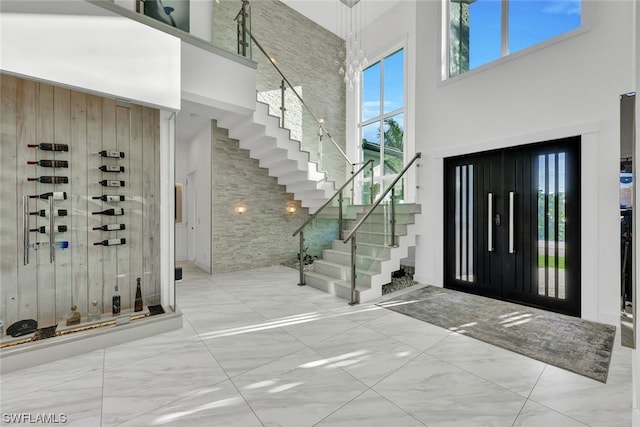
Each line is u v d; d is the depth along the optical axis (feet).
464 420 6.15
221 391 7.18
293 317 12.32
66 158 10.62
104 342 9.53
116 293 11.57
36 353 8.43
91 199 11.10
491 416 6.26
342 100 29.60
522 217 13.89
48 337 9.04
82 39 9.30
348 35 28.63
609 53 11.32
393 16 24.72
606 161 11.35
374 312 12.91
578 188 12.18
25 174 9.90
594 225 11.60
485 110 14.96
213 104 15.96
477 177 15.55
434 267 17.19
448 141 16.53
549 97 12.83
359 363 8.52
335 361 8.64
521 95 13.69
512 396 6.94
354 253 14.42
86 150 11.02
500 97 14.40
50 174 10.34
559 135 12.44
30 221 10.02
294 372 8.04
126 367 8.32
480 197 15.44
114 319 10.43
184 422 6.12
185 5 16.72
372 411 6.45
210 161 21.02
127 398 6.91
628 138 5.71
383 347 9.52
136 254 12.04
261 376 7.86
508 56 14.07
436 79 17.07
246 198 22.59
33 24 8.45
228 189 21.65
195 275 20.47
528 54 13.48
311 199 23.99
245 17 17.58
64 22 8.98
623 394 6.97
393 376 7.83
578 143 12.21
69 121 10.71
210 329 11.06
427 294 15.58
